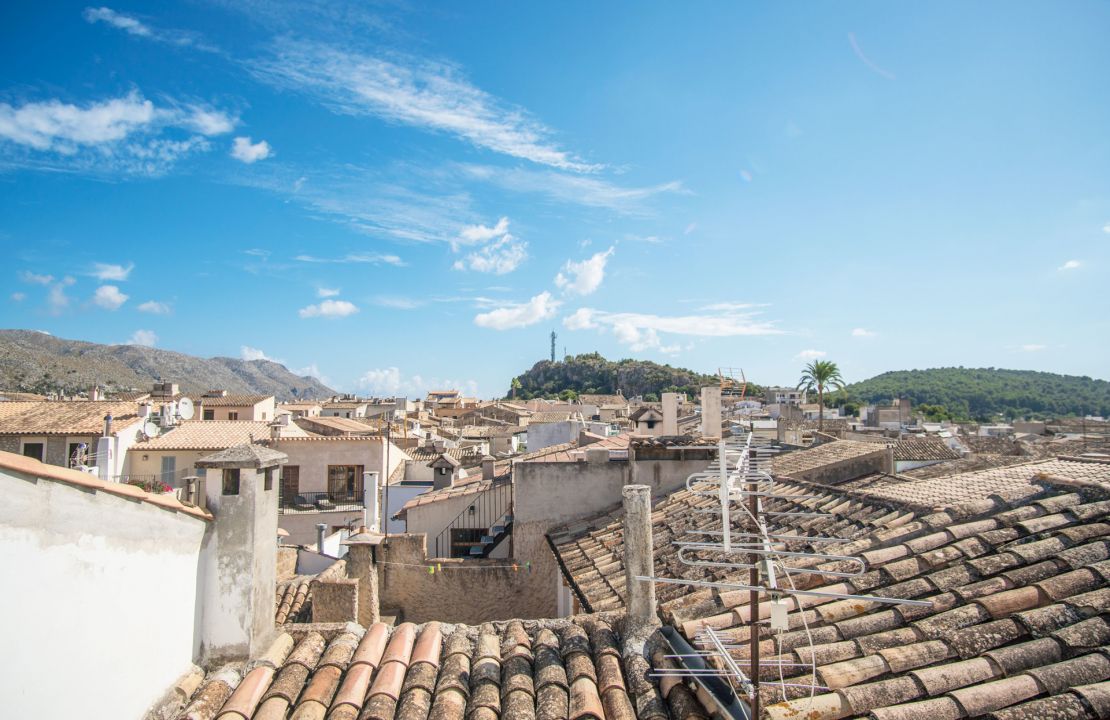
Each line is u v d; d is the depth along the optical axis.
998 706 4.32
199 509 6.05
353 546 13.50
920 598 5.66
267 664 6.09
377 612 13.52
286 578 15.14
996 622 5.14
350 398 112.94
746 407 43.00
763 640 5.55
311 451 33.38
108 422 30.23
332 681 5.94
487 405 106.19
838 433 45.78
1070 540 5.90
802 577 6.47
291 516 30.67
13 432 30.19
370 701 5.55
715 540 9.31
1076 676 4.44
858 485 17.72
